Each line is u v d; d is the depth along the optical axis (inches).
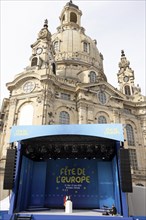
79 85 1787.6
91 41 2763.3
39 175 844.0
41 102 1562.5
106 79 2679.6
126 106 2042.3
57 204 797.9
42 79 1631.4
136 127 1983.3
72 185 834.2
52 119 1573.6
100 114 1801.2
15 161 670.5
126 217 572.1
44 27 2116.1
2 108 2006.6
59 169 866.8
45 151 795.4
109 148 781.3
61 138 758.5
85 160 876.6
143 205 824.9
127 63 2596.0
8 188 625.0
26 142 764.0
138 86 2322.8
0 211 639.1
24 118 1552.7
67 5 3206.2
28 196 784.9
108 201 772.0
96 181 835.4
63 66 2353.6
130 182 597.6
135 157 1825.8
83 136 730.8
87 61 2460.6
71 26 2920.8
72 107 1748.3
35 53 1942.7
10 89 1717.5
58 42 2556.6
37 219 584.4
